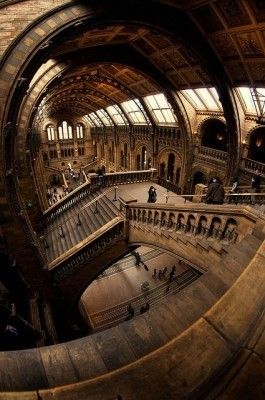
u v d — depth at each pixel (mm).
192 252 7734
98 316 14500
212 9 10930
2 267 7629
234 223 6090
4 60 8359
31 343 5414
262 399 1465
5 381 1707
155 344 1959
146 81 19875
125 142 34375
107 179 17406
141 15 11008
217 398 1519
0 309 5266
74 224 15602
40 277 10703
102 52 16578
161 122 24641
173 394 1611
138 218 11133
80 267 11688
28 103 13969
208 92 17109
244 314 1970
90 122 46938
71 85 23938
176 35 12422
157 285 16734
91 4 9414
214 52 13508
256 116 15078
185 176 21875
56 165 47344
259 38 11016
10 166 9602
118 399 1622
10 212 9273
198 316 2137
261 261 2385
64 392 1668
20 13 8375
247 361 1637
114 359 1866
